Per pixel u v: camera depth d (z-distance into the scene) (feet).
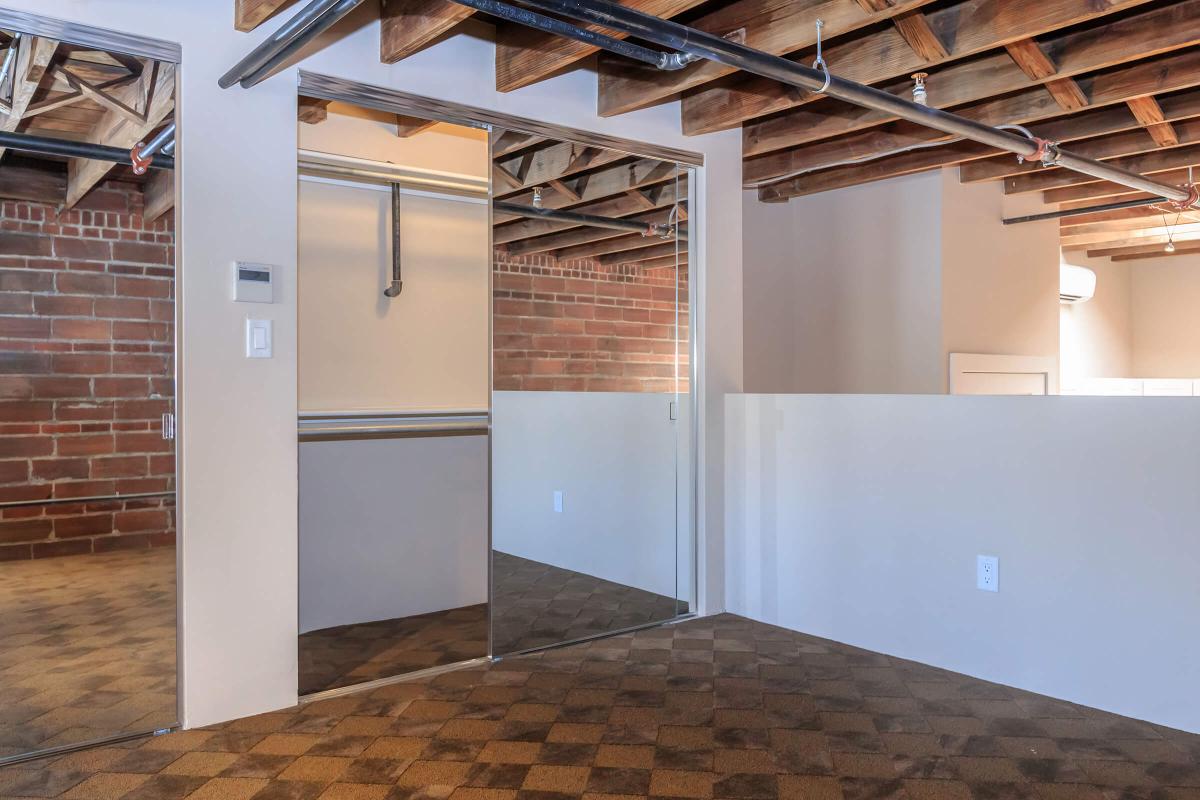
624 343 13.91
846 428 12.37
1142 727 9.40
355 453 11.47
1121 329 26.86
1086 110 13.06
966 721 9.58
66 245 8.98
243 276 9.50
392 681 10.73
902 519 11.73
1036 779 8.21
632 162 13.15
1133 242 22.59
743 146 14.44
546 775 8.26
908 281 16.85
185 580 9.24
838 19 9.29
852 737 9.15
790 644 12.35
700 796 7.86
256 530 9.67
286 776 8.22
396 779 8.16
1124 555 9.71
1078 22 9.06
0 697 9.28
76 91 8.83
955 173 16.67
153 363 9.33
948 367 16.46
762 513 13.50
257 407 9.65
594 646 12.21
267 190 9.68
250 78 8.99
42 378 9.01
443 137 11.65
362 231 11.25
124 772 8.29
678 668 11.32
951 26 9.90
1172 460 9.34
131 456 9.32
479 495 12.64
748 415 13.67
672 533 14.05
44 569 9.20
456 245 12.02
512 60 11.19
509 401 13.24
